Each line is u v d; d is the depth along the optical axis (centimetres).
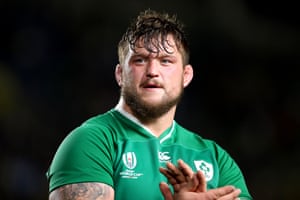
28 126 5800
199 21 6575
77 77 6322
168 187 1446
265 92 6625
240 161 6238
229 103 6525
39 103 6178
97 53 6356
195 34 6575
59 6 6494
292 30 6956
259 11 6950
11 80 6122
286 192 5884
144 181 1531
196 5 6600
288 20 7050
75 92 6244
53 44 6469
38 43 6475
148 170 1551
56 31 6494
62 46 6462
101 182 1505
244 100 6544
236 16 6731
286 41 6856
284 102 6631
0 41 6481
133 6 6419
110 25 6412
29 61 6412
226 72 6638
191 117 6388
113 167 1542
